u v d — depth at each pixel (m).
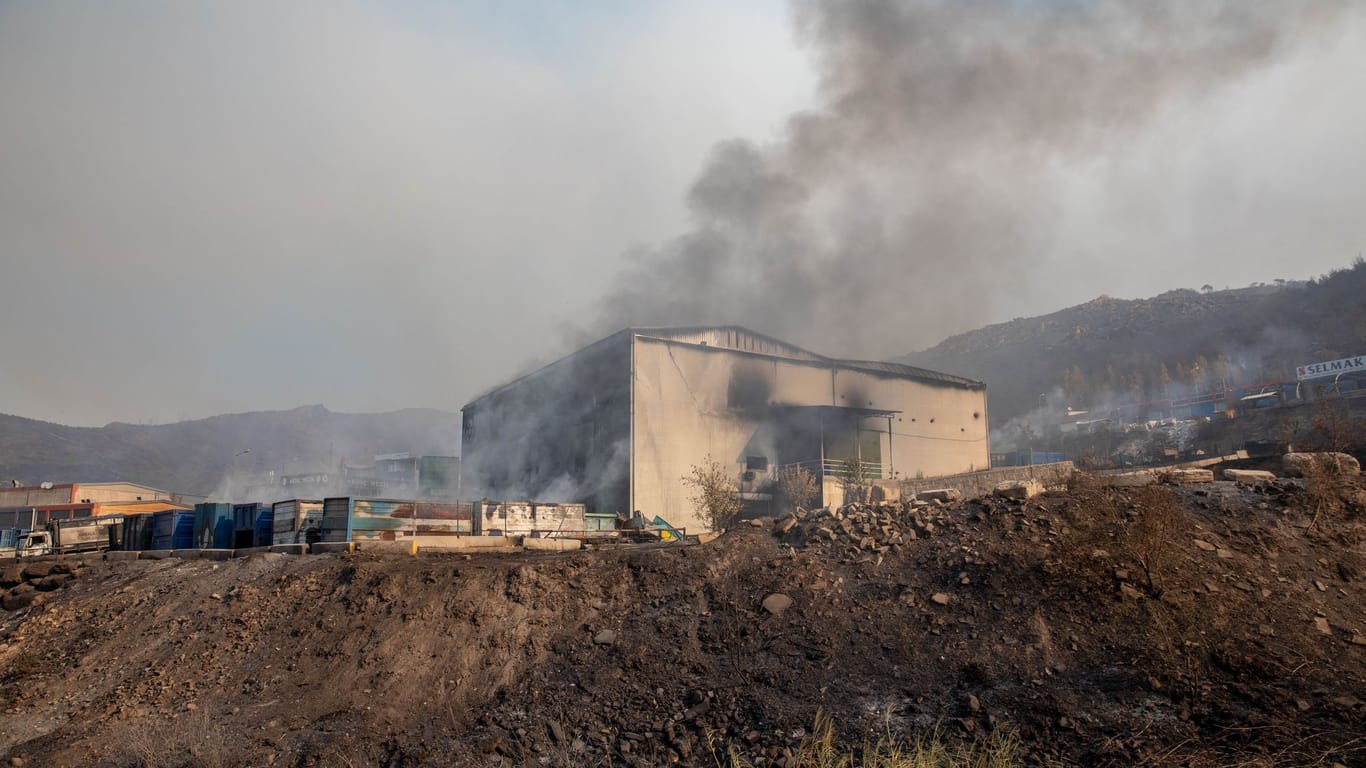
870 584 13.13
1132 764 8.59
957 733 9.62
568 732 11.24
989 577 12.44
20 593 18.83
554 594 14.45
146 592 17.39
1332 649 10.15
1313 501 13.48
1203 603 11.12
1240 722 8.91
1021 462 45.28
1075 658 10.55
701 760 10.28
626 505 32.47
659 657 12.48
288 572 16.89
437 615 14.16
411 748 11.19
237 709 12.58
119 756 11.42
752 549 15.09
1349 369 50.75
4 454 138.62
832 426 37.88
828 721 10.30
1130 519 13.32
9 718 13.23
